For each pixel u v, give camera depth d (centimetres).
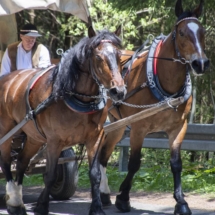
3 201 1288
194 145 1441
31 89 1038
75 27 2592
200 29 1012
